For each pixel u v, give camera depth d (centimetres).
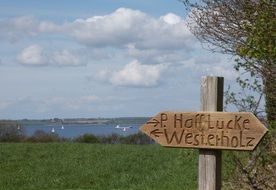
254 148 812
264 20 1185
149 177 2508
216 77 870
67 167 2809
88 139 4697
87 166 2842
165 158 3048
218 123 841
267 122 1241
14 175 2622
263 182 1220
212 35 1528
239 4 1430
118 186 2378
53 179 2525
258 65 1283
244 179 1235
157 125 893
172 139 880
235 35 1472
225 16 1480
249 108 1233
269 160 1195
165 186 2250
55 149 3412
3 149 3400
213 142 845
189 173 2505
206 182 864
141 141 4581
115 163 2903
